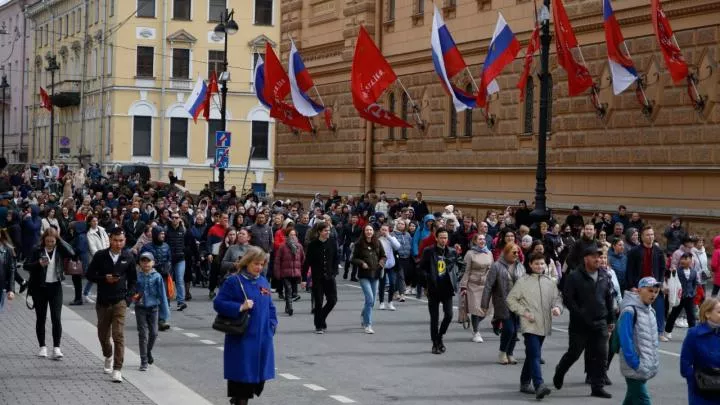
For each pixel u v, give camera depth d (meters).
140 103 95.31
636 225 36.22
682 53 36.69
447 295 23.19
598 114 40.59
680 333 27.25
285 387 18.97
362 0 56.88
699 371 13.20
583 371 21.23
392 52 55.31
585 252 18.53
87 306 31.59
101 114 97.44
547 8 33.31
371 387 19.09
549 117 43.81
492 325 25.55
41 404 16.67
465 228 35.09
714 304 13.20
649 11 37.91
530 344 18.39
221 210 41.47
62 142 80.94
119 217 38.31
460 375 20.48
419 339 25.41
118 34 94.75
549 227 33.28
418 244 33.66
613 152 39.91
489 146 47.56
